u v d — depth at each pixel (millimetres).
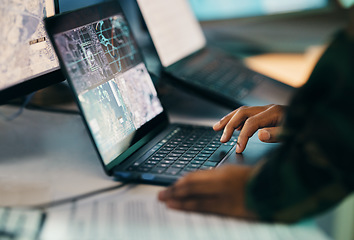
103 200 616
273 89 1216
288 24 1813
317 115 409
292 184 417
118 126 755
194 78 1188
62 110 1059
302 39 1802
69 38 721
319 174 406
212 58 1420
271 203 435
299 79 1370
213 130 874
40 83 854
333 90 405
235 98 1124
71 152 822
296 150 421
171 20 1364
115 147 726
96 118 706
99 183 682
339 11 1726
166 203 556
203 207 519
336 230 993
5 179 701
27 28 825
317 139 404
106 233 518
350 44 405
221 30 1869
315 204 420
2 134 922
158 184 666
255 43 1795
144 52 1332
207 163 706
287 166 423
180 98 1191
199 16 1856
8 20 782
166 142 816
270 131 765
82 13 781
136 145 784
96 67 757
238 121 793
